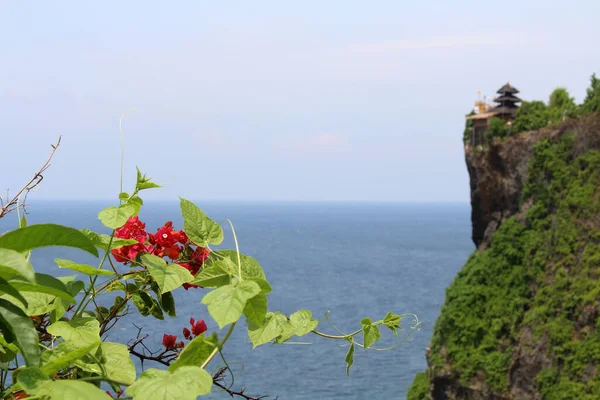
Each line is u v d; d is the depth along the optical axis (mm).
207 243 2598
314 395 49781
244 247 191750
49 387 1664
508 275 48812
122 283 2859
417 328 2984
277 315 2674
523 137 50719
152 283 2900
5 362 2221
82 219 195875
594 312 40188
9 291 1704
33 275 1675
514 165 51406
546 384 40938
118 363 2230
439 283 123500
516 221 50312
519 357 43625
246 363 57375
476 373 46344
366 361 64688
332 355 64875
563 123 48094
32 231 1861
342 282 120938
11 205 2621
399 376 59531
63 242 1938
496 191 53500
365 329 2906
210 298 2080
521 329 44938
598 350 38750
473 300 49469
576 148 47000
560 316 42125
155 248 2918
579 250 43969
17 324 1835
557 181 47469
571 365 39812
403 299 102312
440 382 48594
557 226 46219
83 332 2236
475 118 56875
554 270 45031
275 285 114500
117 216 2549
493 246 51062
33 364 1792
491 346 46719
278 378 53438
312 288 111562
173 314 2918
